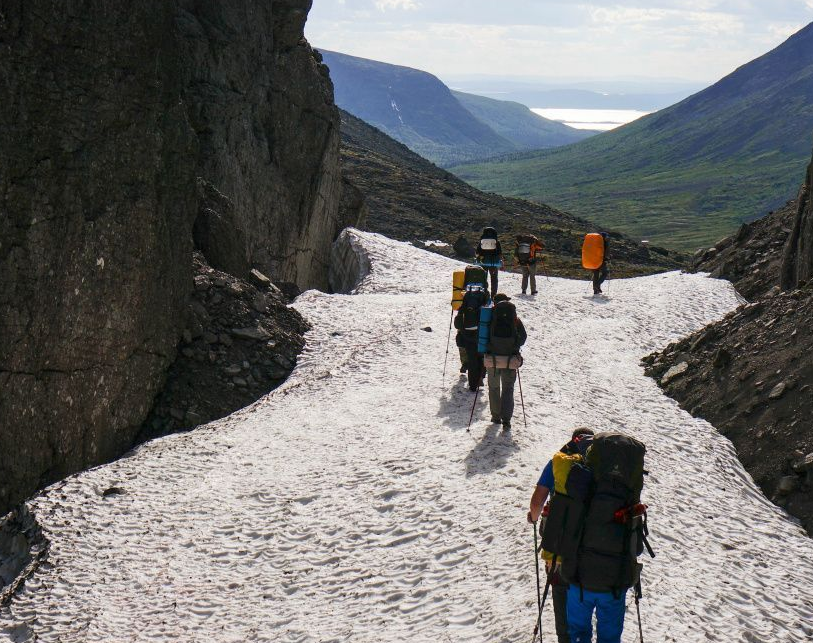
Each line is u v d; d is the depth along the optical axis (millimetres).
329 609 11508
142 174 19906
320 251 45344
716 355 21109
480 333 16359
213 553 13758
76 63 17188
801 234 28344
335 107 45031
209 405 21406
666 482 15039
